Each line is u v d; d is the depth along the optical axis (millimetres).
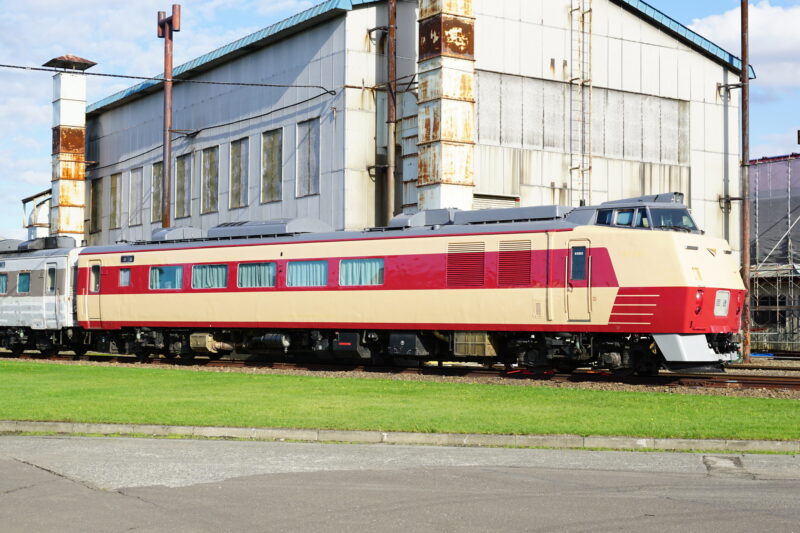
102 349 31062
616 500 8469
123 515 8023
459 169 32438
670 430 12414
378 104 36031
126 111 52062
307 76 37500
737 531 7363
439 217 23703
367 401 16266
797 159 43000
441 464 10445
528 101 37000
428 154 32688
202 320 27438
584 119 38219
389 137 34906
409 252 23438
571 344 21375
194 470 10078
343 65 35500
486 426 12852
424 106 32906
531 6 37219
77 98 52500
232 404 15719
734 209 42125
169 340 29234
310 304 25109
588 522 7660
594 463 10492
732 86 41781
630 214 20922
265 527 7578
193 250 27828
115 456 11023
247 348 27641
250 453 11219
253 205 40656
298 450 11461
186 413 14453
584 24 38312
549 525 7566
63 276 31688
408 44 36000
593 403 15922
